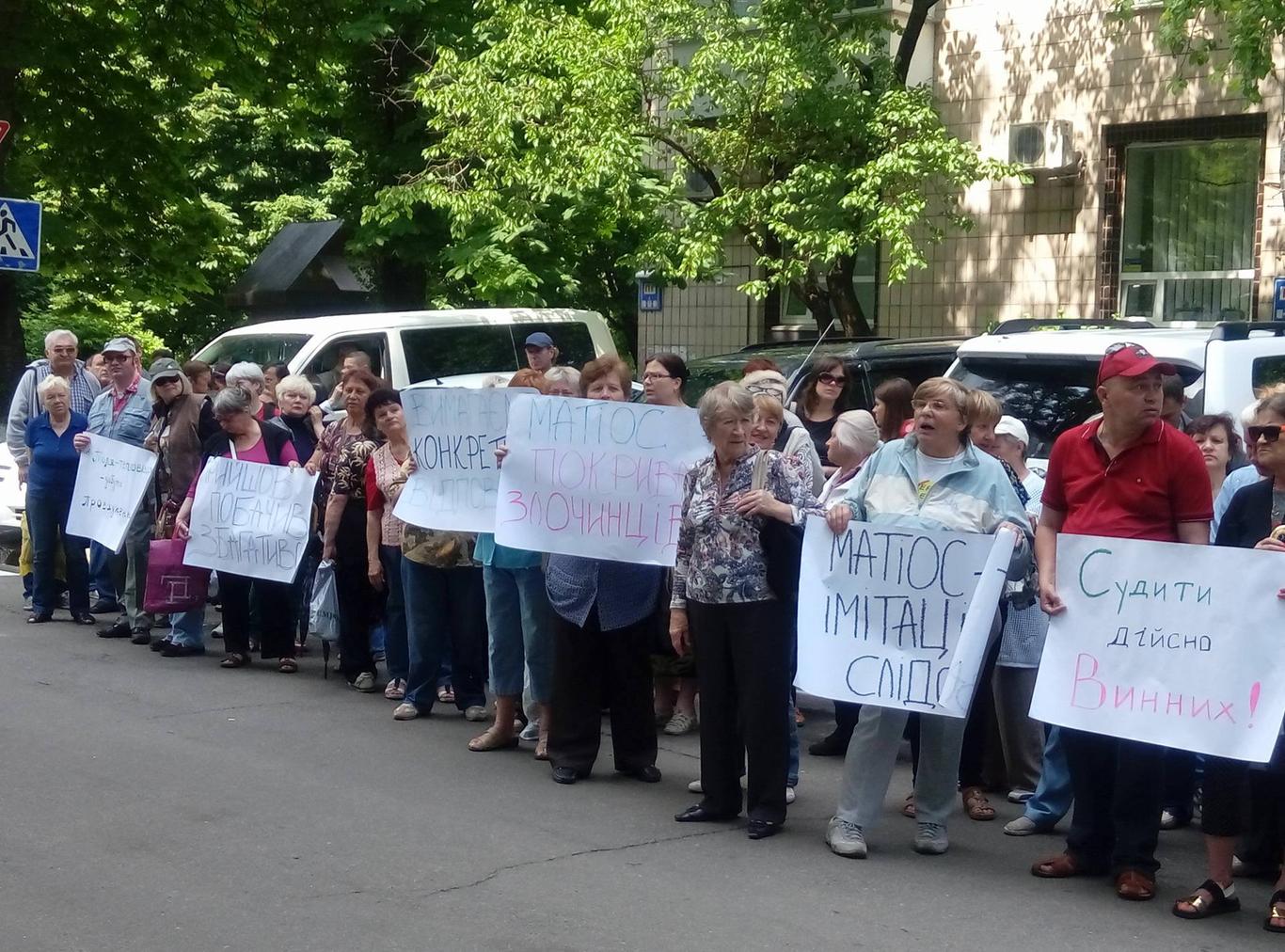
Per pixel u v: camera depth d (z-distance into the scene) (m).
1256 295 16.88
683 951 5.05
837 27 16.53
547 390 7.76
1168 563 5.52
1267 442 5.66
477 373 13.68
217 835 6.19
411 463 8.10
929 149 15.45
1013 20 18.64
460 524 7.75
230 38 19.38
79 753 7.44
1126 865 5.70
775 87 15.61
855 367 10.30
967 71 19.11
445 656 8.86
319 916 5.29
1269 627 5.33
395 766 7.42
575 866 5.94
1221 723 5.38
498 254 16.73
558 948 5.04
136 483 10.33
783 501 6.29
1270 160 16.59
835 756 8.00
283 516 9.48
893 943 5.18
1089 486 5.77
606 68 16.20
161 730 7.98
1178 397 7.15
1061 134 18.12
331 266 16.28
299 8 19.17
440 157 18.45
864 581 6.08
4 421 17.45
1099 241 18.12
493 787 7.09
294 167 25.02
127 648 10.27
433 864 5.91
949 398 6.05
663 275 17.42
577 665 7.21
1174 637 5.50
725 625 6.43
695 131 16.98
